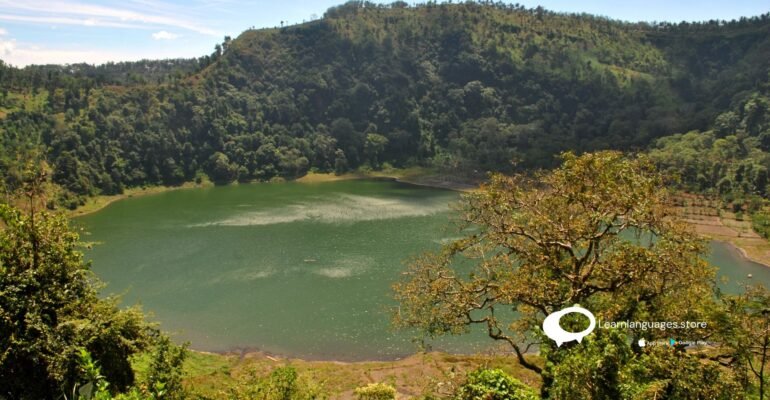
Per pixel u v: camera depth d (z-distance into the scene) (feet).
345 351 135.54
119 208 358.43
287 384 65.98
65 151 392.27
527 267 80.18
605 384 49.26
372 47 643.86
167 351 68.85
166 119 495.00
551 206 83.25
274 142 536.83
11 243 66.95
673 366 54.49
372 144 551.18
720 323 62.75
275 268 201.16
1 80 472.44
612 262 73.77
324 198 385.91
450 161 504.02
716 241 252.01
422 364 120.98
